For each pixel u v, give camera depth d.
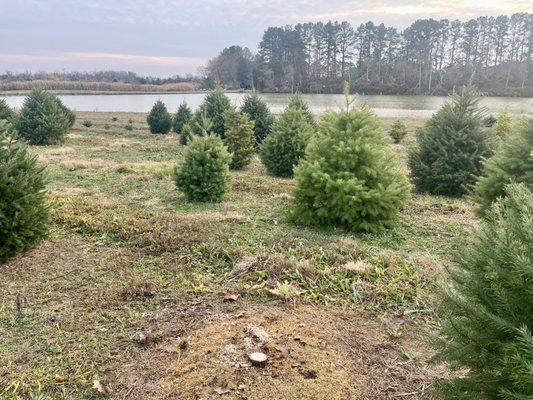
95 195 8.91
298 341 3.58
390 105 52.56
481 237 2.48
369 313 4.23
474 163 9.66
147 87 89.69
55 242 5.98
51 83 79.38
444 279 2.84
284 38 90.19
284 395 2.94
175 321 3.95
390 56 89.31
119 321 3.95
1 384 3.09
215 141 8.87
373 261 5.39
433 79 83.00
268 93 79.81
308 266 5.05
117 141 18.52
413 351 3.57
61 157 13.49
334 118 7.23
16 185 5.17
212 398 2.90
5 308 4.16
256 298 4.45
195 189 8.49
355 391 3.03
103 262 5.35
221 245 5.79
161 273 5.08
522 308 2.17
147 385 3.08
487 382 2.31
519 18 84.00
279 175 12.44
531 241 2.16
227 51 103.62
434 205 8.80
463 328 2.39
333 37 89.75
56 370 3.25
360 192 6.55
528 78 79.00
